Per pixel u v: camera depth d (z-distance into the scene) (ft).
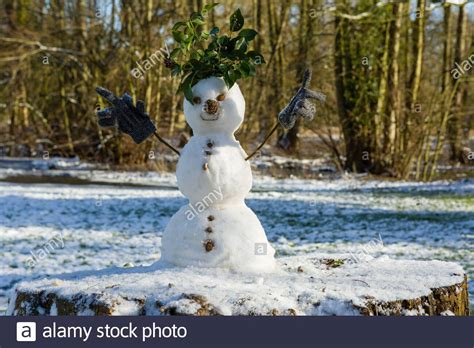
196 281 15.14
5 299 25.35
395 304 14.32
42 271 30.30
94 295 14.48
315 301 14.11
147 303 14.16
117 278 15.84
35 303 15.37
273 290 14.51
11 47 100.63
